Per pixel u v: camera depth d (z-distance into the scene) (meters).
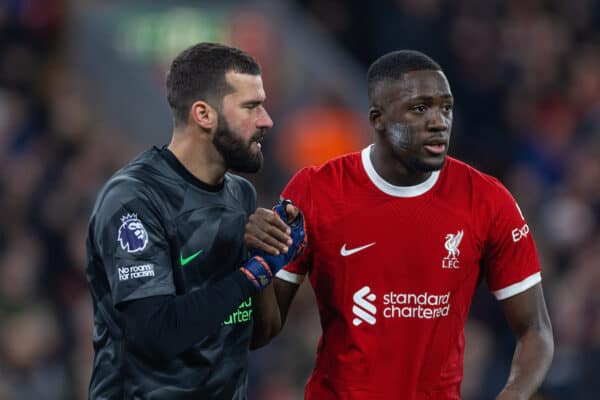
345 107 39.78
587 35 45.28
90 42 40.03
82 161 36.84
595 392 28.88
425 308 16.67
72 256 34.00
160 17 39.09
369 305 16.69
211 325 15.45
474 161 40.91
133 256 15.58
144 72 38.59
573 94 43.25
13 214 34.75
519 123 42.09
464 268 16.75
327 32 42.56
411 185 16.67
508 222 16.83
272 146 38.12
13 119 38.38
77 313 31.45
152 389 15.94
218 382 16.33
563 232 37.69
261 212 15.92
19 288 32.50
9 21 40.94
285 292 17.28
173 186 16.14
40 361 30.03
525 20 44.09
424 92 16.08
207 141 16.23
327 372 17.08
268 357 29.94
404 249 16.62
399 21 41.62
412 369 16.70
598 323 31.33
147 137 38.03
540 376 16.53
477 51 42.59
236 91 16.14
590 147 40.84
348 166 16.97
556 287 33.81
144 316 15.37
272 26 39.44
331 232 16.73
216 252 16.34
